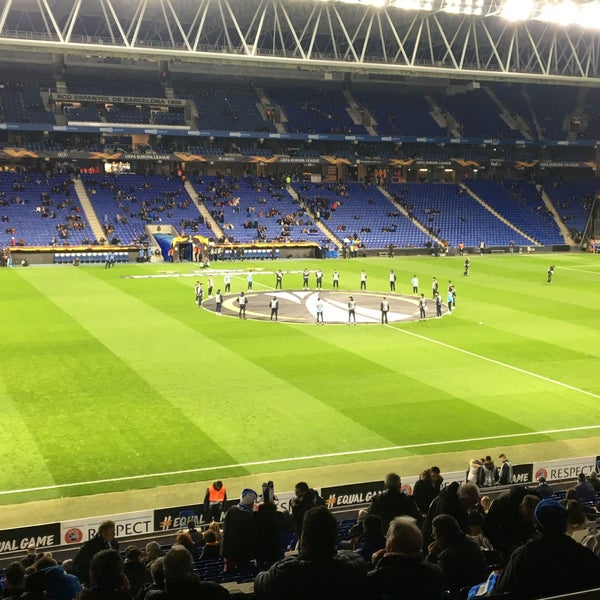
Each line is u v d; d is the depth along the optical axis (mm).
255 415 29453
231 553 12148
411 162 107375
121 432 27344
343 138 103188
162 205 93188
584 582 6215
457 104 115875
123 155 94875
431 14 68188
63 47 60094
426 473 16406
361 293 61500
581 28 77000
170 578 6508
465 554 8648
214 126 100438
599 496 18312
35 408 29922
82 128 92688
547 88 116000
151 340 42344
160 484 22844
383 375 35719
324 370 36469
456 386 34031
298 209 98625
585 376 36062
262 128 101688
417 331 46188
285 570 6297
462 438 27219
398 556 6469
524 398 32375
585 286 65812
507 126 112625
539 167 114625
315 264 82562
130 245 84188
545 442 26922
